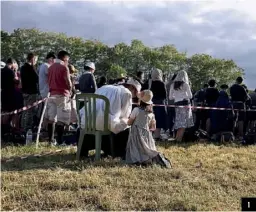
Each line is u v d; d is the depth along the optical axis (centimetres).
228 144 925
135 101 723
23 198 453
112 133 666
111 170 575
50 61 852
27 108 762
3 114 747
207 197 473
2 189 473
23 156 671
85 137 681
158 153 627
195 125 1032
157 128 917
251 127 1038
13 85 805
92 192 470
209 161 684
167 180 540
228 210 437
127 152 634
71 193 469
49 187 490
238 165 659
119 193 473
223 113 962
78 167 595
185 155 745
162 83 910
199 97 1079
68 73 788
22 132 829
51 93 786
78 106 677
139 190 488
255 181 563
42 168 588
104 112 646
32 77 832
